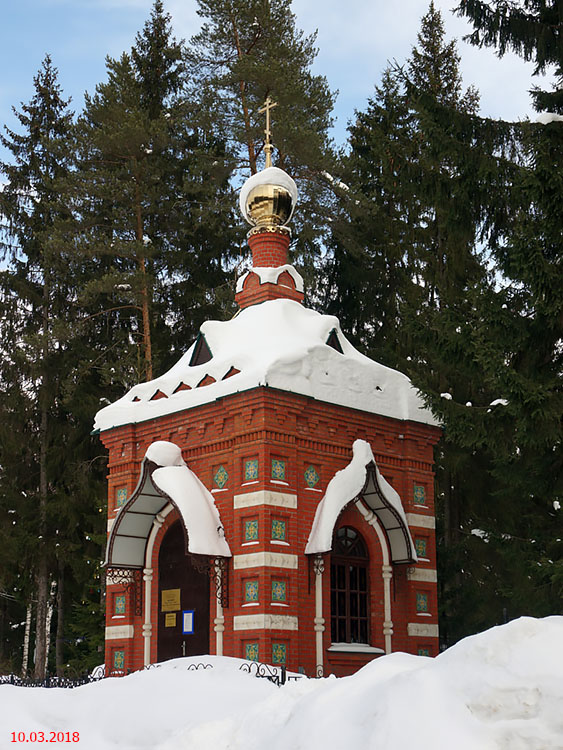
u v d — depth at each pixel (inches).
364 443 764.0
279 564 688.4
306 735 318.7
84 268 1352.1
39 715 436.8
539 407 590.9
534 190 605.3
